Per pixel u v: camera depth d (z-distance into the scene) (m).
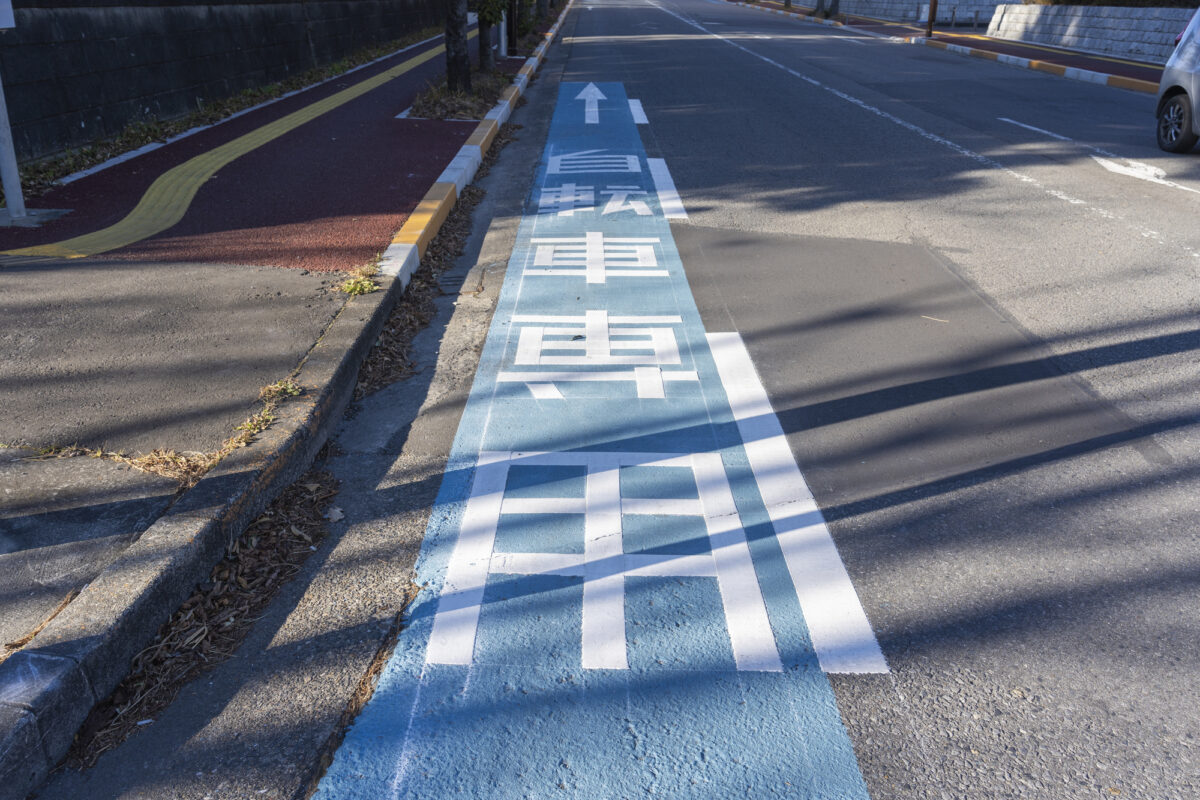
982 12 31.61
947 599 2.71
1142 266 5.86
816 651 2.49
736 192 7.89
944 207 7.35
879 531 3.05
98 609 2.32
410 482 3.34
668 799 2.02
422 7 25.11
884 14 36.91
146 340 4.09
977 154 9.45
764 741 2.19
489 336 4.76
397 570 2.83
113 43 8.84
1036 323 4.93
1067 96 14.11
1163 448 3.58
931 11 25.42
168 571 2.50
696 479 3.37
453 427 3.76
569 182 8.35
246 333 4.19
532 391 4.10
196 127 9.93
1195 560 2.88
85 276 4.95
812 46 22.89
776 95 13.78
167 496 2.88
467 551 2.92
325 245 5.60
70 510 2.79
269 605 2.65
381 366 4.35
